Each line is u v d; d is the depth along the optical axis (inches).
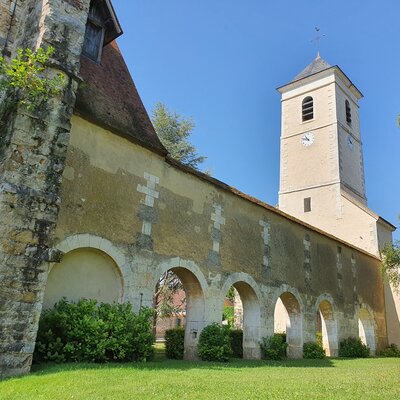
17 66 282.2
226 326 440.5
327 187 978.1
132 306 357.7
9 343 248.2
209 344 415.8
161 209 408.5
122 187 375.9
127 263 362.6
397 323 804.6
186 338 438.3
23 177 276.7
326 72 1091.9
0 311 248.8
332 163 994.1
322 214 964.0
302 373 335.0
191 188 451.2
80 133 352.5
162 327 1231.5
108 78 434.0
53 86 301.0
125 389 209.3
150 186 403.2
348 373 350.6
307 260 618.8
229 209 498.3
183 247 422.3
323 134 1039.0
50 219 283.1
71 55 327.6
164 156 423.8
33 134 287.3
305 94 1115.9
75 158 342.3
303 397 209.5
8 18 358.9
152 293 377.4
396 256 760.3
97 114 371.6
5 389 208.7
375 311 784.9
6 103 296.7
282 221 587.2
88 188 346.6
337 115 1040.2
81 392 199.8
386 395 227.5
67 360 289.6
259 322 499.2
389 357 713.6
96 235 343.6
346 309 688.4
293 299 575.5
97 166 358.6
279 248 565.3
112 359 314.5
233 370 329.4
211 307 438.9
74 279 333.1
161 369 294.2
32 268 267.1
